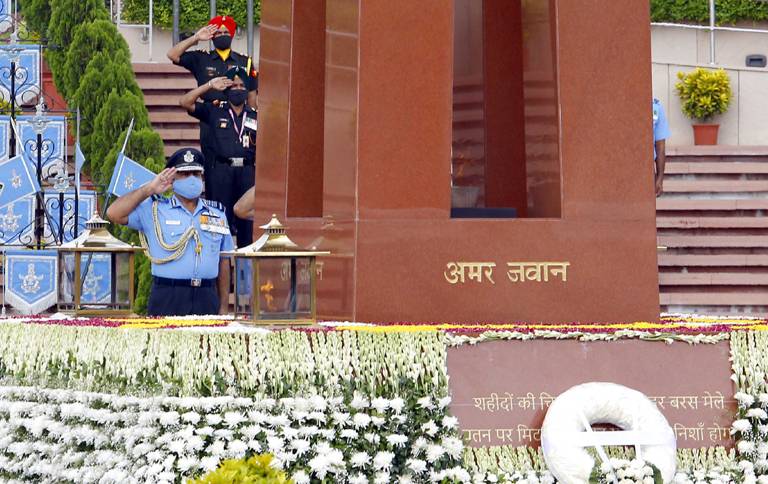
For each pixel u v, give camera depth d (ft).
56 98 116.67
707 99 139.85
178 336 46.44
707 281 104.22
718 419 47.67
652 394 47.60
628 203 54.65
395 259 53.83
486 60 62.75
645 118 54.90
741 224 110.52
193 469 44.27
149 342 46.96
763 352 48.03
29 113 109.81
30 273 86.63
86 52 103.96
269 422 45.03
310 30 64.34
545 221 54.19
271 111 65.72
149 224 71.26
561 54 54.85
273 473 37.24
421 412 46.06
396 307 53.67
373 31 54.29
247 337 46.24
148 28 141.18
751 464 46.98
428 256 53.83
